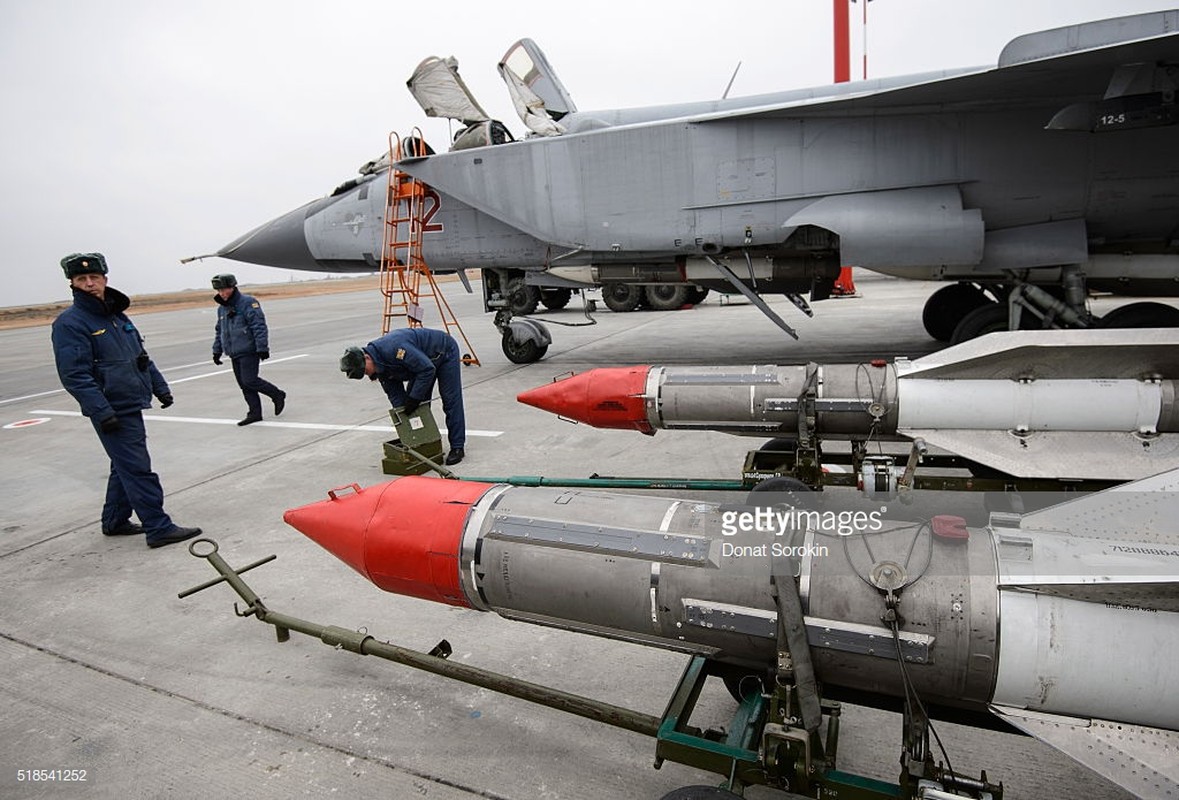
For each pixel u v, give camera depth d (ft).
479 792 8.11
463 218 31.76
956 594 6.31
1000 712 6.41
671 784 8.04
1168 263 25.13
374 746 8.98
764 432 14.51
